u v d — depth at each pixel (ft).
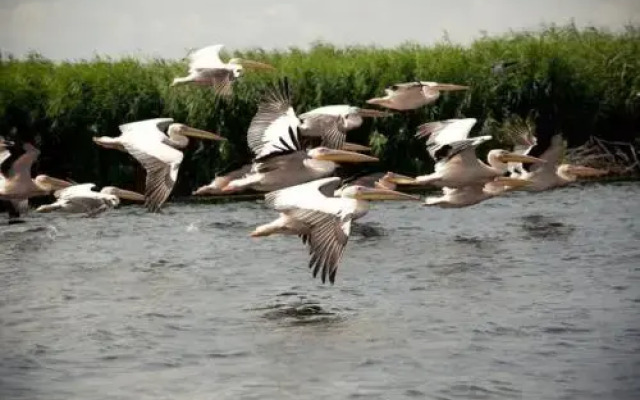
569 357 55.93
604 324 61.46
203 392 52.01
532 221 95.45
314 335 60.49
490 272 75.46
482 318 63.16
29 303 69.05
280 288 72.02
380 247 84.99
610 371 53.72
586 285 71.15
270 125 67.92
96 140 66.90
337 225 51.85
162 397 51.49
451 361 55.62
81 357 57.52
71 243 88.94
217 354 57.57
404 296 68.95
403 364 55.21
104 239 90.58
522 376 53.26
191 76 79.30
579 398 50.52
